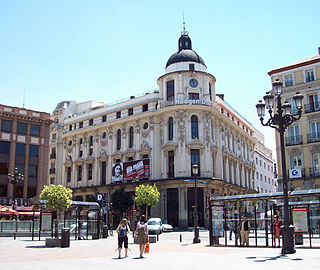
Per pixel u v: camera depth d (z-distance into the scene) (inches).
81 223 1227.9
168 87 2170.3
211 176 2030.0
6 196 1939.0
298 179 1647.4
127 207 2064.5
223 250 788.6
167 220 1991.9
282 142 703.1
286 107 718.5
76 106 2989.7
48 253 738.2
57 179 2721.5
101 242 1082.7
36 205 1198.9
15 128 2026.3
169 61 2261.3
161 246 928.9
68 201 1179.3
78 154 2613.2
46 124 2153.1
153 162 2124.8
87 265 546.6
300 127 1706.4
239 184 2588.6
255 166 3029.0
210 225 933.8
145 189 1877.5
